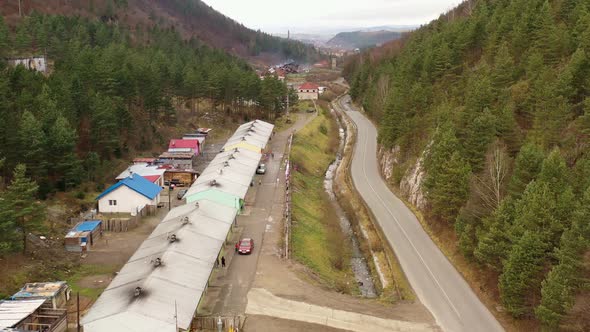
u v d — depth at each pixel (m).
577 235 33.53
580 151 49.66
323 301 44.09
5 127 60.06
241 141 90.50
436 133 65.88
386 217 67.88
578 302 32.34
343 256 59.56
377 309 43.22
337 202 80.56
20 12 166.00
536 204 38.62
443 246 57.22
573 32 70.81
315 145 116.50
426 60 93.88
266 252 53.84
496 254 42.53
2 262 45.19
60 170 66.38
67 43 130.75
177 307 36.50
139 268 41.81
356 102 176.00
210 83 119.12
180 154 89.56
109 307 35.91
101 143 80.19
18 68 79.44
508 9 93.56
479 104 61.94
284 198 72.94
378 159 98.62
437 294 46.09
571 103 58.47
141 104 103.56
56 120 66.12
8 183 61.78
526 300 38.62
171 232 48.31
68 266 49.34
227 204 63.41
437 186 57.16
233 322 38.59
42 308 37.78
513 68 71.00
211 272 43.72
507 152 56.19
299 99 184.88
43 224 52.03
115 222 59.62
